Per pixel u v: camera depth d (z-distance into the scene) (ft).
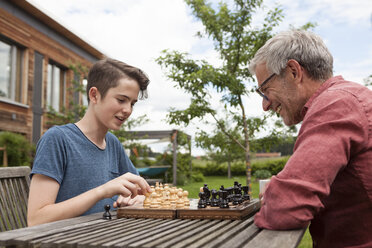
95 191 4.55
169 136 44.80
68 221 4.02
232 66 22.16
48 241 2.92
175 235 3.04
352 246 3.90
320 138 3.50
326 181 3.36
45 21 33.55
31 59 31.76
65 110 33.04
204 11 21.27
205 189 4.59
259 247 2.67
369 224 3.80
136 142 38.81
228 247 2.68
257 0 20.49
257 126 21.65
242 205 4.54
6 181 5.73
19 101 30.76
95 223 3.86
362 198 3.80
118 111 5.64
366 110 3.72
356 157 3.76
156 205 4.52
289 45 4.36
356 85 4.06
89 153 5.88
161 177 44.37
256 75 4.74
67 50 37.70
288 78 4.40
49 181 5.02
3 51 29.37
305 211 3.27
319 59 4.32
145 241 2.78
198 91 20.45
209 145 22.86
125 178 4.77
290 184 3.34
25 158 26.61
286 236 3.07
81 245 2.77
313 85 4.36
